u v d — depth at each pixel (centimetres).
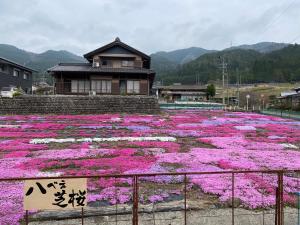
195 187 885
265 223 664
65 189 467
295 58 12512
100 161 1174
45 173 1001
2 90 4791
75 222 653
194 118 3303
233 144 1647
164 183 920
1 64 4931
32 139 1722
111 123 2620
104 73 4500
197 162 1189
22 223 641
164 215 689
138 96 3797
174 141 1742
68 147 1496
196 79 13750
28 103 3481
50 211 679
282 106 5856
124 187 869
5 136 1833
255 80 12488
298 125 2806
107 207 712
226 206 741
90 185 872
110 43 4662
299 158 1296
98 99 3653
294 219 680
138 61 4778
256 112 5138
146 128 2303
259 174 1004
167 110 4931
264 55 14212
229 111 5181
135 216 504
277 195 548
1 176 954
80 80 4516
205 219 676
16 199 761
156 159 1227
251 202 750
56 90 4450
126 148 1473
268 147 1578
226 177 964
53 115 3378
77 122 2666
